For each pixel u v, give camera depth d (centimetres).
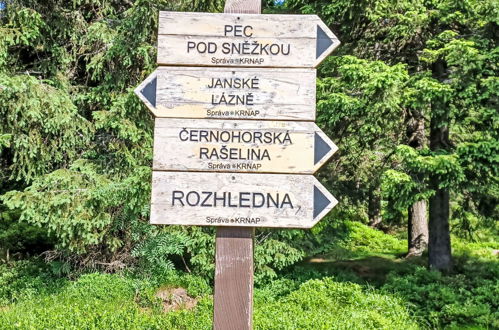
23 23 869
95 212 852
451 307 768
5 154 984
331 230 1155
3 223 1095
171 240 870
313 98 325
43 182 840
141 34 894
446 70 955
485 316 746
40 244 1151
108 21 959
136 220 853
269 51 329
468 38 912
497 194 961
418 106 847
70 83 964
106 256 982
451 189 901
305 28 330
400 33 923
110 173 911
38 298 853
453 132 1070
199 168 322
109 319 636
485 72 848
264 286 931
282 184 320
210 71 329
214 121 325
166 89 327
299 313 670
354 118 958
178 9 911
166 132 324
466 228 1071
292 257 948
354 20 942
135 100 848
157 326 605
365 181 1174
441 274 924
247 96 326
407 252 1248
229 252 321
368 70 834
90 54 948
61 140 899
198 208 319
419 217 1242
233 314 316
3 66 863
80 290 877
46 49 952
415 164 832
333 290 805
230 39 331
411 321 742
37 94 798
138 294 873
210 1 898
